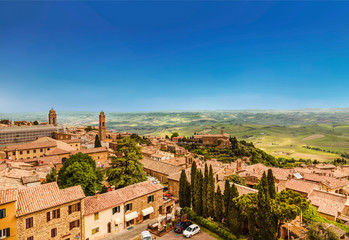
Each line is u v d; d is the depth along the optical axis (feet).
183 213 175.63
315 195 237.04
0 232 106.63
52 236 123.13
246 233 152.66
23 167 235.20
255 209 137.39
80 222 134.10
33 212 115.55
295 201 137.39
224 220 169.99
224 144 654.94
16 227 111.14
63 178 180.45
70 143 430.20
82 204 134.72
